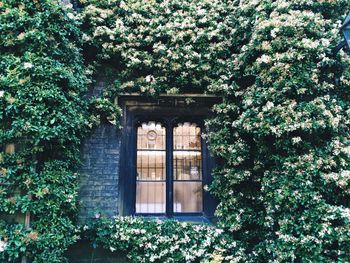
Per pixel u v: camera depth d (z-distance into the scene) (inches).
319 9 182.1
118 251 168.9
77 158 166.2
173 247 165.2
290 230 144.8
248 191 174.7
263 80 163.5
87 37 183.8
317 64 158.6
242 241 171.9
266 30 166.7
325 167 145.5
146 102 192.1
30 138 142.8
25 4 154.0
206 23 198.2
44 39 150.3
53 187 144.6
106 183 177.2
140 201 185.9
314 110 149.9
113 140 182.9
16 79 142.1
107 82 190.5
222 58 194.7
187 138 197.8
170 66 187.3
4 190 137.5
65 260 148.9
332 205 143.6
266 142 163.8
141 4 197.6
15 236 133.9
